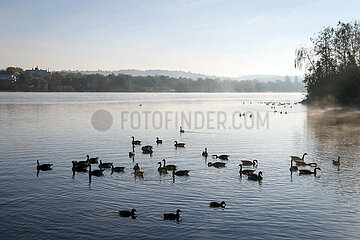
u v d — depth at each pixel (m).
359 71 109.25
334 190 26.70
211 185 28.05
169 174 31.53
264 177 30.56
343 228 19.88
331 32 119.94
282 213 22.05
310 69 129.88
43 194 25.83
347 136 55.69
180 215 21.75
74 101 172.88
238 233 19.23
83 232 19.53
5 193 26.06
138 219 21.20
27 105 136.50
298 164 35.00
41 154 40.22
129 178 30.16
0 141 48.91
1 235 19.19
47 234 19.30
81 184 28.36
